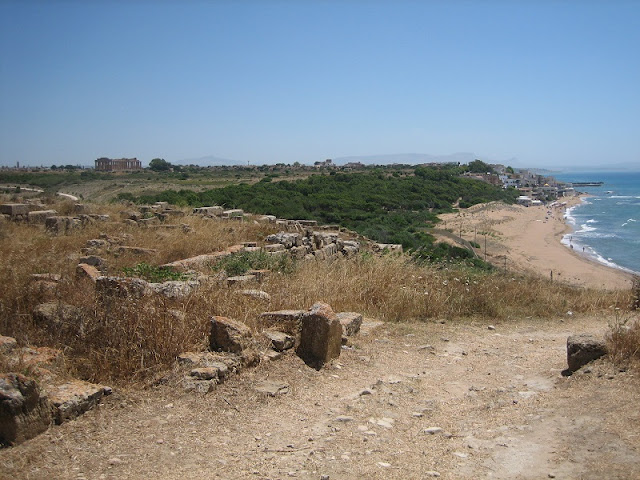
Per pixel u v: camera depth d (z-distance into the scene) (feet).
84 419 15.25
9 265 31.35
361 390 19.45
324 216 133.69
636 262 148.25
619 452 13.76
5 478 12.26
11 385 13.88
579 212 323.98
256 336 21.66
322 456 14.25
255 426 15.92
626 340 21.01
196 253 42.37
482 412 17.76
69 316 20.98
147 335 19.56
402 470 13.57
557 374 21.58
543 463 13.78
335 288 32.48
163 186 193.36
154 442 14.46
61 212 60.29
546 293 40.27
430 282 37.81
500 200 304.30
